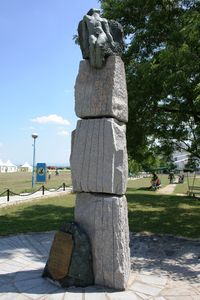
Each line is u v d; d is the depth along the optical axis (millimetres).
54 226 10727
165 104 11914
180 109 11336
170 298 5129
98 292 5078
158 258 7582
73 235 5355
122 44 5734
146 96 10422
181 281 5977
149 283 5703
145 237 9625
